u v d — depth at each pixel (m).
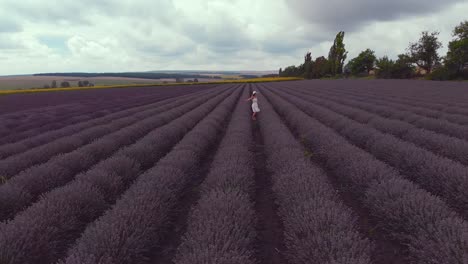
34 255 2.95
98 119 13.68
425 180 4.36
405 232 3.14
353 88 31.41
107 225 2.95
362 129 7.84
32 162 6.54
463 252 2.27
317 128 8.37
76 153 6.33
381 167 4.55
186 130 10.17
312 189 3.80
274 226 3.70
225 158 5.63
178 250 3.09
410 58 53.41
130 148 6.62
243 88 45.25
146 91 43.97
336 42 76.50
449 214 3.03
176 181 4.64
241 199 3.64
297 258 2.69
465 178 3.63
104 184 4.61
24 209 3.96
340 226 2.83
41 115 17.20
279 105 16.34
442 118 9.90
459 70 42.62
